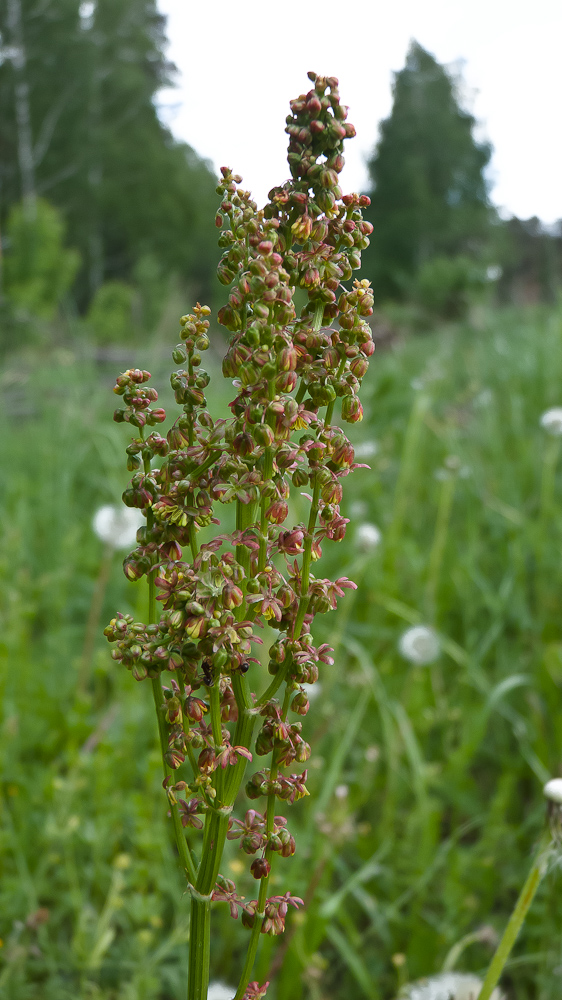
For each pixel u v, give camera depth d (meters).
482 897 2.42
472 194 44.88
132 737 2.76
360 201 0.91
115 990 2.09
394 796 2.58
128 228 35.44
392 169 43.56
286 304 0.83
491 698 2.74
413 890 2.21
